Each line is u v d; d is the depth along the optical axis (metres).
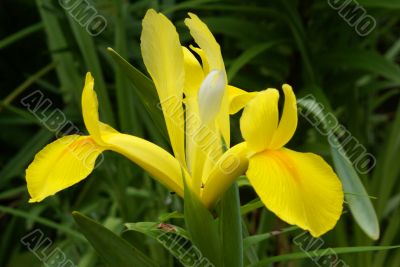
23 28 0.84
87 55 0.62
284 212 0.43
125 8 0.68
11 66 0.83
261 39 0.66
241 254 0.46
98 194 0.68
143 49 0.47
